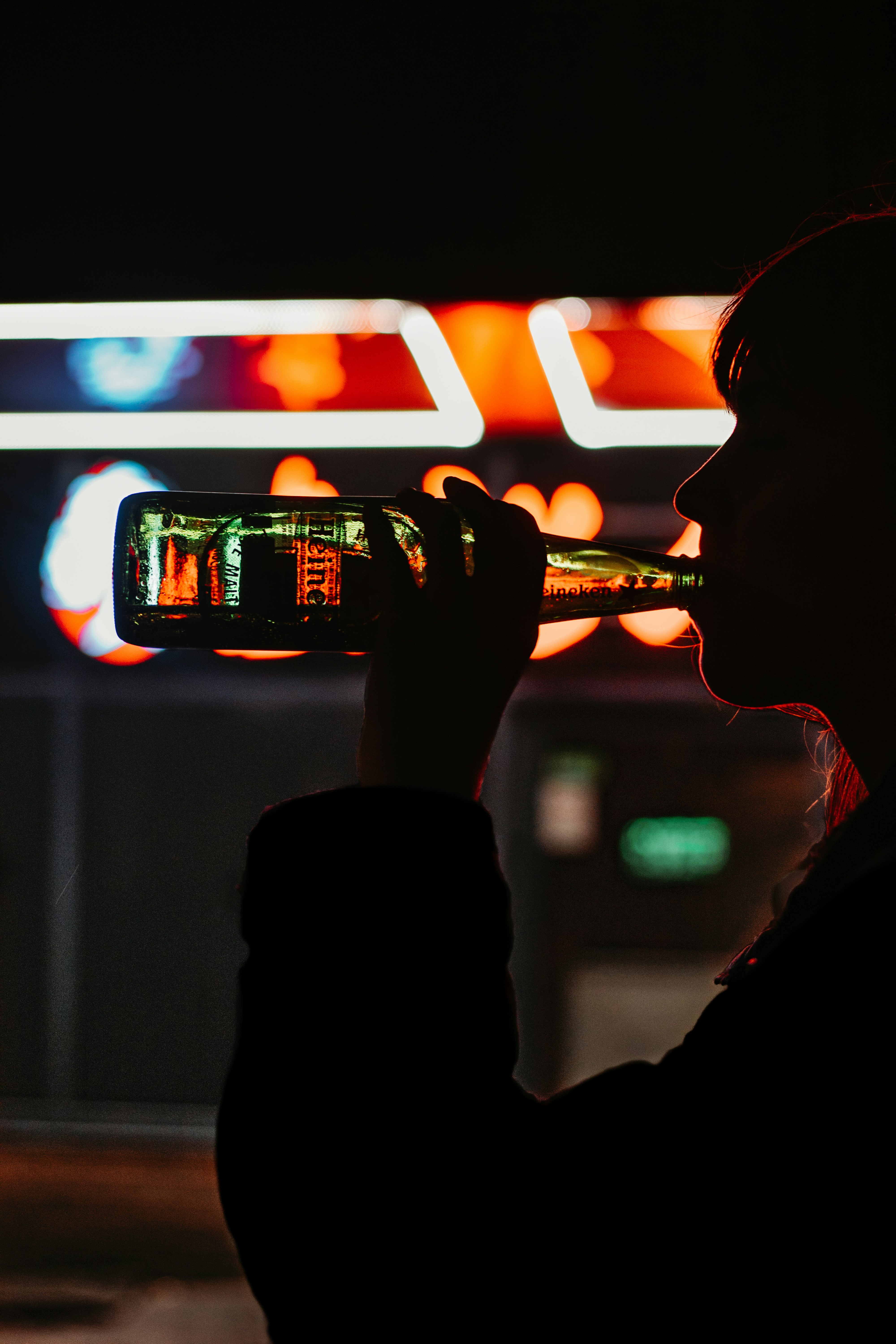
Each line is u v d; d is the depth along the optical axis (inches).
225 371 184.2
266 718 229.3
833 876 25.7
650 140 149.6
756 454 31.3
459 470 216.1
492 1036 23.5
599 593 46.1
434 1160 21.8
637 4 149.5
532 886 225.5
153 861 230.2
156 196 156.0
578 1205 21.9
